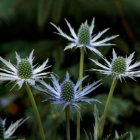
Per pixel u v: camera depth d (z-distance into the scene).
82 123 0.98
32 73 0.61
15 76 0.60
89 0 1.11
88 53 1.04
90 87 0.60
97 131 0.60
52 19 1.11
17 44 1.10
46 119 1.00
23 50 1.08
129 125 1.04
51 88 0.60
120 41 1.08
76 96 0.60
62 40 1.08
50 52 1.08
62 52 1.05
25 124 1.05
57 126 0.99
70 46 0.65
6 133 0.60
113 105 0.98
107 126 0.98
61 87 0.60
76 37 0.67
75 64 1.08
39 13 1.07
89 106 0.95
